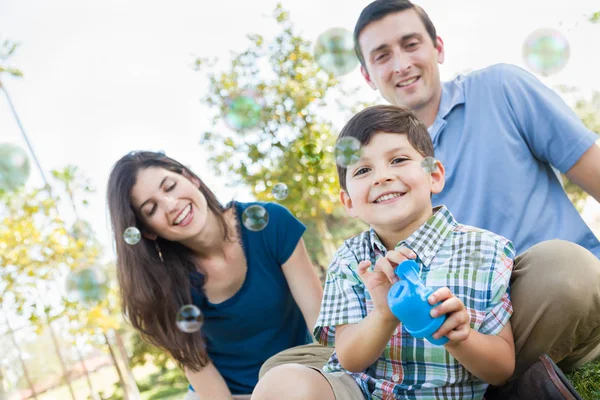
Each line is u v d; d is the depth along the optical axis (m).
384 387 1.32
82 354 6.04
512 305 1.41
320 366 1.68
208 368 1.96
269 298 1.97
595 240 1.82
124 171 1.91
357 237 1.57
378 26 2.07
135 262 1.94
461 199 1.90
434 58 2.08
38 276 5.31
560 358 1.46
